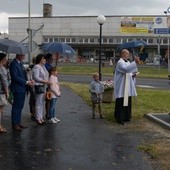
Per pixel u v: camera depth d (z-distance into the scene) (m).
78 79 34.16
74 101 17.41
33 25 71.69
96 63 64.94
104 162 7.88
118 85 12.17
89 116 13.41
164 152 8.58
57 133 10.53
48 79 12.00
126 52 12.26
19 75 10.66
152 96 19.30
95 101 12.98
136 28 67.62
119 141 9.73
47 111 12.33
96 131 10.91
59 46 14.41
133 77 12.38
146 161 7.98
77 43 70.25
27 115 13.41
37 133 10.47
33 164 7.61
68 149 8.85
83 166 7.59
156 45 66.00
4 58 10.28
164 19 66.19
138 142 9.63
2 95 10.27
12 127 10.89
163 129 11.33
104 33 69.19
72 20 70.44
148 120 12.76
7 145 9.07
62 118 12.94
